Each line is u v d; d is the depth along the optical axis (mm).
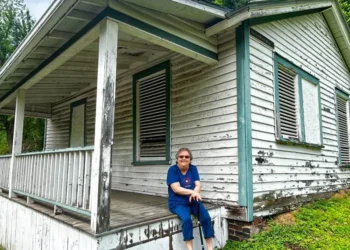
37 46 3889
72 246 3057
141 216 3312
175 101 5090
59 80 6516
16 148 5555
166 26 3643
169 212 3547
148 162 5480
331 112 7105
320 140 6219
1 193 6035
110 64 2992
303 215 4676
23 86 5492
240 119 4012
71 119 8391
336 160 7020
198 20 4020
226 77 4293
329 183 6496
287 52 5398
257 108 4254
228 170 4113
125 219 3154
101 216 2736
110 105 2953
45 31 3451
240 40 4145
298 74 5684
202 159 4512
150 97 5652
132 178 5895
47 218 3701
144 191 5551
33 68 4836
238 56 4148
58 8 2961
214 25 4121
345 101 8359
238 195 3945
